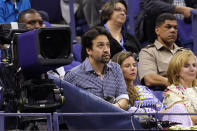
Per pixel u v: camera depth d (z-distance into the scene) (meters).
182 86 9.59
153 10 14.42
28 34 7.05
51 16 16.66
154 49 12.40
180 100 9.25
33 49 6.95
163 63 12.25
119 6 12.50
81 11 16.73
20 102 7.10
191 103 9.40
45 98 7.24
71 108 8.41
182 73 9.57
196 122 9.11
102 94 9.30
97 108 7.89
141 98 9.90
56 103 7.22
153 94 10.63
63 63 7.05
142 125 7.10
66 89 8.48
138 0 15.61
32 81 7.18
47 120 7.00
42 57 6.89
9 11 12.86
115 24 12.52
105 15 12.62
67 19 16.86
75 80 9.35
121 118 7.07
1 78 7.62
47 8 16.52
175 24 12.49
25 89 7.16
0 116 6.88
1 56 8.03
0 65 7.68
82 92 8.18
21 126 7.34
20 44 7.20
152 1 14.51
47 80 7.31
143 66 12.20
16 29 7.89
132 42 12.78
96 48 9.34
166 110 9.26
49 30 7.00
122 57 10.11
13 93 7.47
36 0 16.28
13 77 7.47
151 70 12.12
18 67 7.29
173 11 14.45
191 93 9.50
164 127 7.57
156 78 11.93
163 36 12.46
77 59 13.17
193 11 14.20
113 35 12.48
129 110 9.43
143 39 14.67
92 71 9.37
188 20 14.93
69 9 15.80
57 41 7.18
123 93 9.41
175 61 9.64
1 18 12.71
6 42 8.04
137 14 15.45
